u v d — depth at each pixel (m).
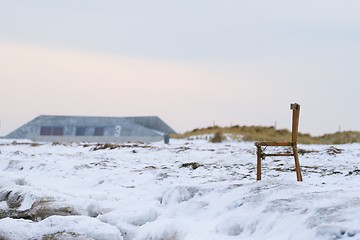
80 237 8.05
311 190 8.69
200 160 20.47
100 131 58.84
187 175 14.50
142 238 8.26
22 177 15.77
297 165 10.83
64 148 29.69
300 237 6.15
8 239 8.07
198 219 8.45
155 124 60.78
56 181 15.30
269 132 45.00
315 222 6.36
